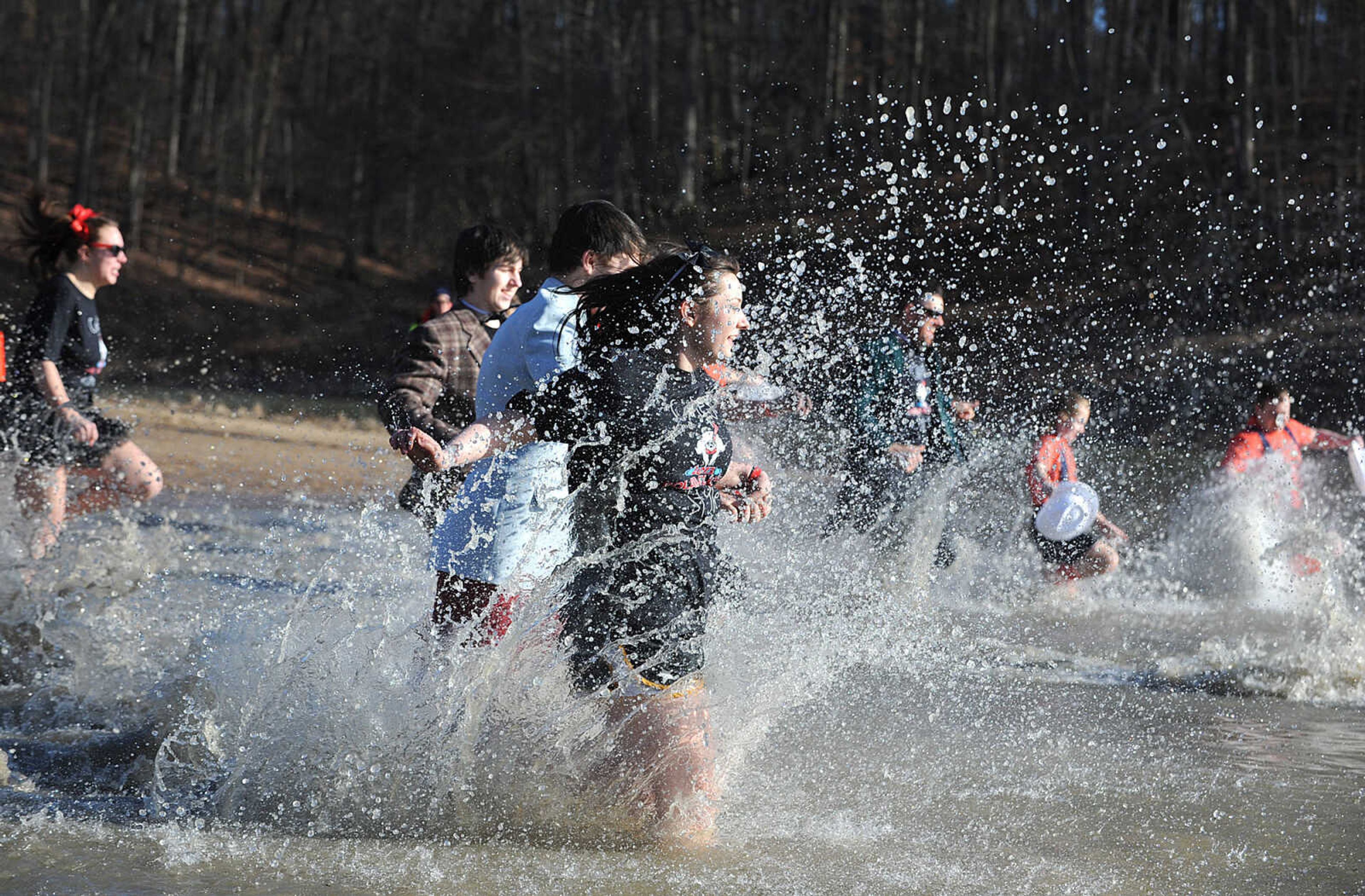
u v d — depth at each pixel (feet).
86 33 411.95
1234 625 59.21
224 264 388.98
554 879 24.81
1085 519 68.23
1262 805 30.25
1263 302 179.63
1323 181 238.48
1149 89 270.05
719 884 24.62
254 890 23.77
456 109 390.01
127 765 32.27
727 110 346.95
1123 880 25.00
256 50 435.12
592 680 29.07
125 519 62.59
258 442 152.25
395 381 39.81
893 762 33.55
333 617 34.73
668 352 30.60
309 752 29.71
